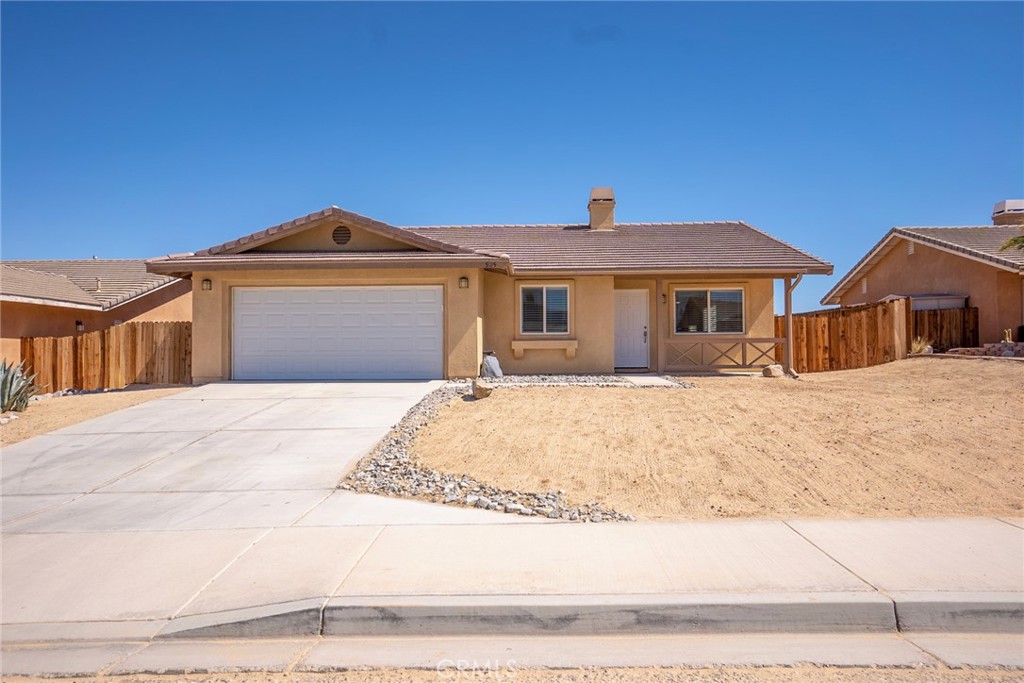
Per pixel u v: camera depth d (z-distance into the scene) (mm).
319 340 17078
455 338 16859
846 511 7406
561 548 6211
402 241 17438
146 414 12906
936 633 4945
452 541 6441
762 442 9875
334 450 10102
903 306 19094
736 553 6027
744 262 18500
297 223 17344
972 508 7422
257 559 6070
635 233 22000
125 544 6543
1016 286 21578
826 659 4547
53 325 22172
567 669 4465
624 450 9664
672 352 19938
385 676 4402
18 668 4531
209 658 4660
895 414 11258
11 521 7312
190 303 28875
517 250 20156
